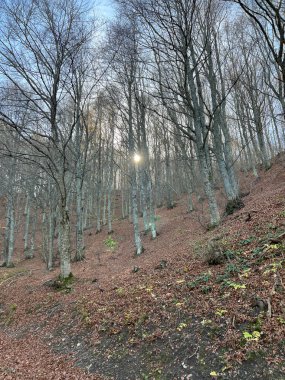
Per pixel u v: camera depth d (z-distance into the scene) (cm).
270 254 631
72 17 1106
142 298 699
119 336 588
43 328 802
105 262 1659
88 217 3706
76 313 800
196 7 1147
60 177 1209
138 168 2252
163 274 828
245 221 1012
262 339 415
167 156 2939
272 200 1189
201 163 1270
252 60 2234
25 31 1054
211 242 819
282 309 451
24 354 645
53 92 1161
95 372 504
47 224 2228
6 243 2458
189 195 2531
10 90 1183
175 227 2097
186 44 1129
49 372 525
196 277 692
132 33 1245
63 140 1293
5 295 1262
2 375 520
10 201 2366
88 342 621
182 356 457
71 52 1141
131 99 1773
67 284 1143
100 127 2422
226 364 402
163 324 561
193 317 539
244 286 548
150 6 1099
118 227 2919
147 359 488
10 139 1884
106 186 3425
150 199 2141
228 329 464
